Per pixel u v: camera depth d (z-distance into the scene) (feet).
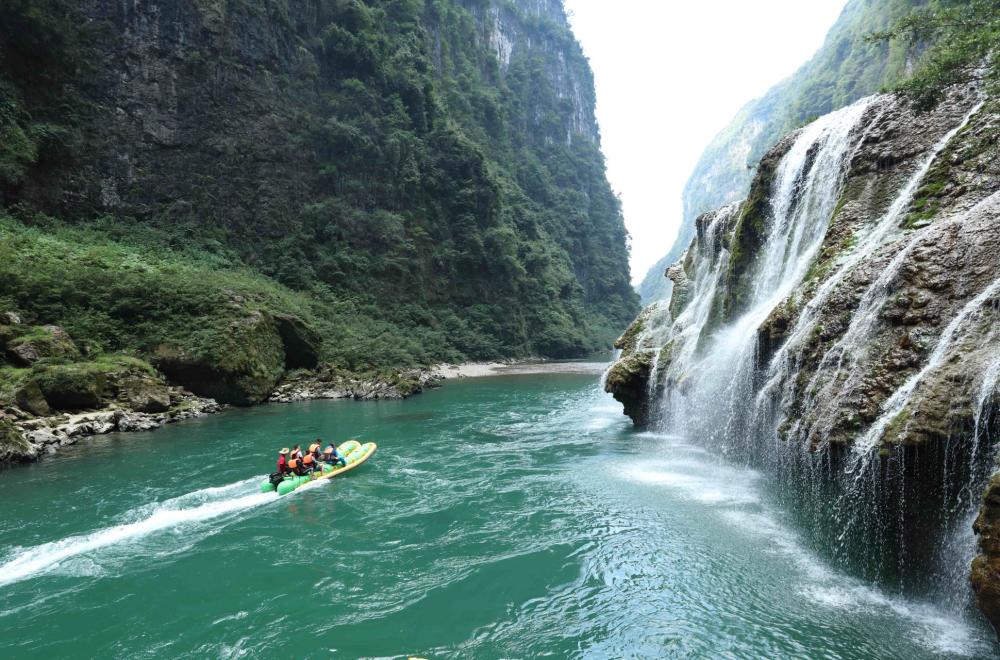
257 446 62.49
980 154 32.24
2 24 114.52
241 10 152.46
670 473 48.67
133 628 26.07
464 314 191.21
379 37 189.37
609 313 331.57
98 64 129.49
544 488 45.75
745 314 55.67
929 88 38.50
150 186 135.03
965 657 21.27
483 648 24.04
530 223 261.44
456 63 298.15
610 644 24.04
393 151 177.78
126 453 58.95
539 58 389.19
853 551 28.09
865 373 27.20
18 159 111.86
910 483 23.71
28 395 64.34
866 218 39.60
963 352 22.62
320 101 171.42
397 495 44.80
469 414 85.76
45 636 25.41
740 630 24.52
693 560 31.35
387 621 26.32
